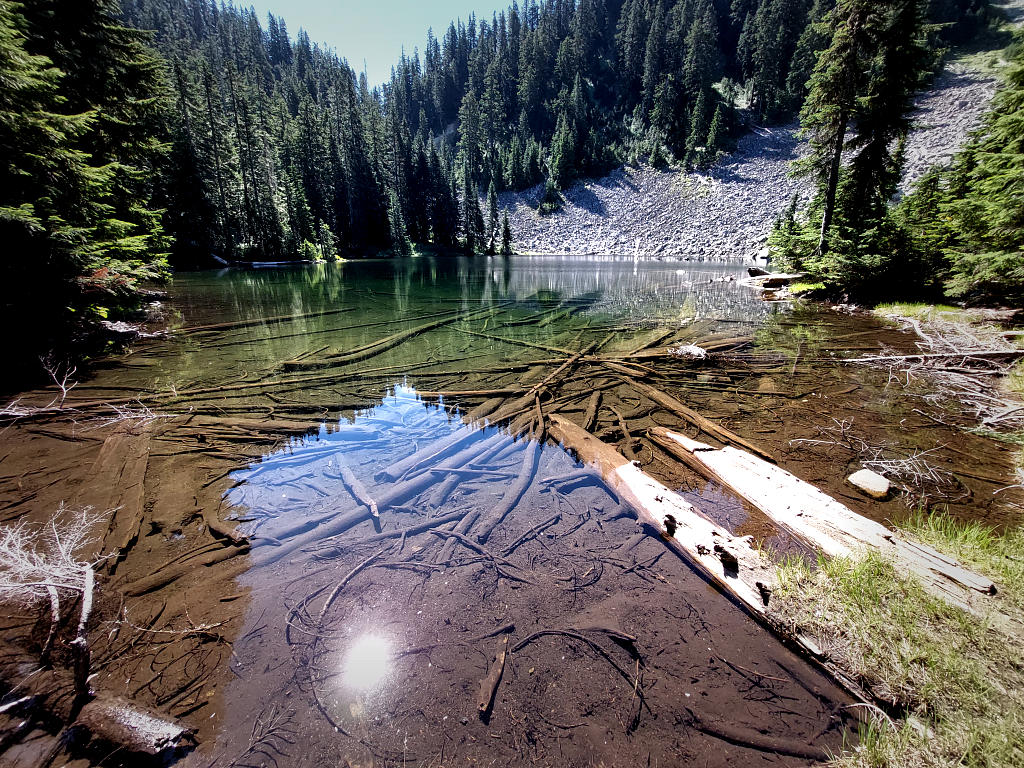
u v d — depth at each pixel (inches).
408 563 152.9
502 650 119.1
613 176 3405.5
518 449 237.1
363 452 232.7
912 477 207.5
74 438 237.1
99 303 475.2
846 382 345.4
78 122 416.2
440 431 256.7
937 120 2407.7
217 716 99.8
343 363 390.9
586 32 4404.5
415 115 5034.5
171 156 1343.5
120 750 90.7
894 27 658.8
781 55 3161.9
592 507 187.6
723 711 103.0
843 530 158.4
